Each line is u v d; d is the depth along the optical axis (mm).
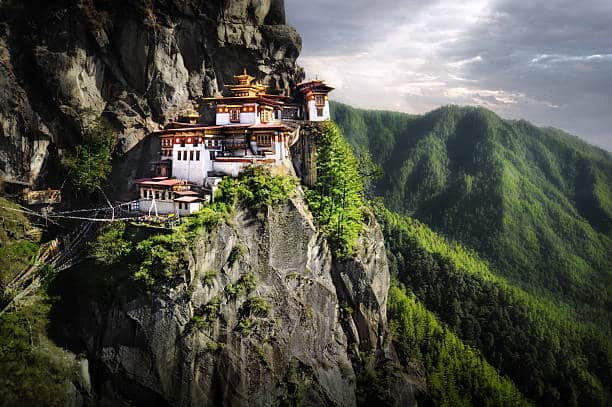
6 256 61500
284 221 63875
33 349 52125
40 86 72688
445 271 120438
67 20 70500
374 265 76625
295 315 62281
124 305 53750
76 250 63156
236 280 58469
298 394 59031
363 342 72625
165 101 78062
